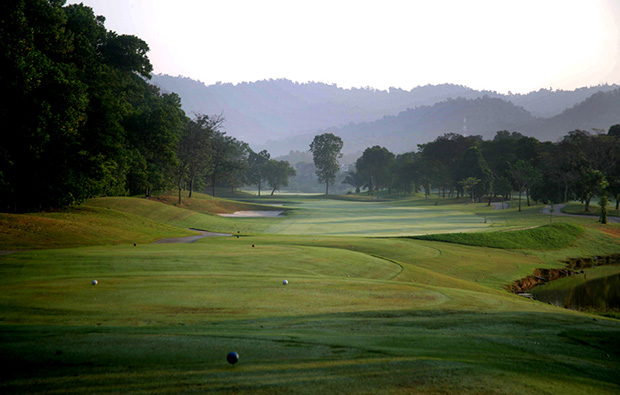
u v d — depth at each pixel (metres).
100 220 42.06
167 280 16.23
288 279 18.11
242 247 29.23
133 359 6.82
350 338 9.12
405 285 19.19
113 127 46.09
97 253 22.09
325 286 17.31
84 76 45.09
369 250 36.78
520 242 51.69
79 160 40.72
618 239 60.00
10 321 9.85
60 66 35.66
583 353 8.82
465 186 131.62
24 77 29.69
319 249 29.67
